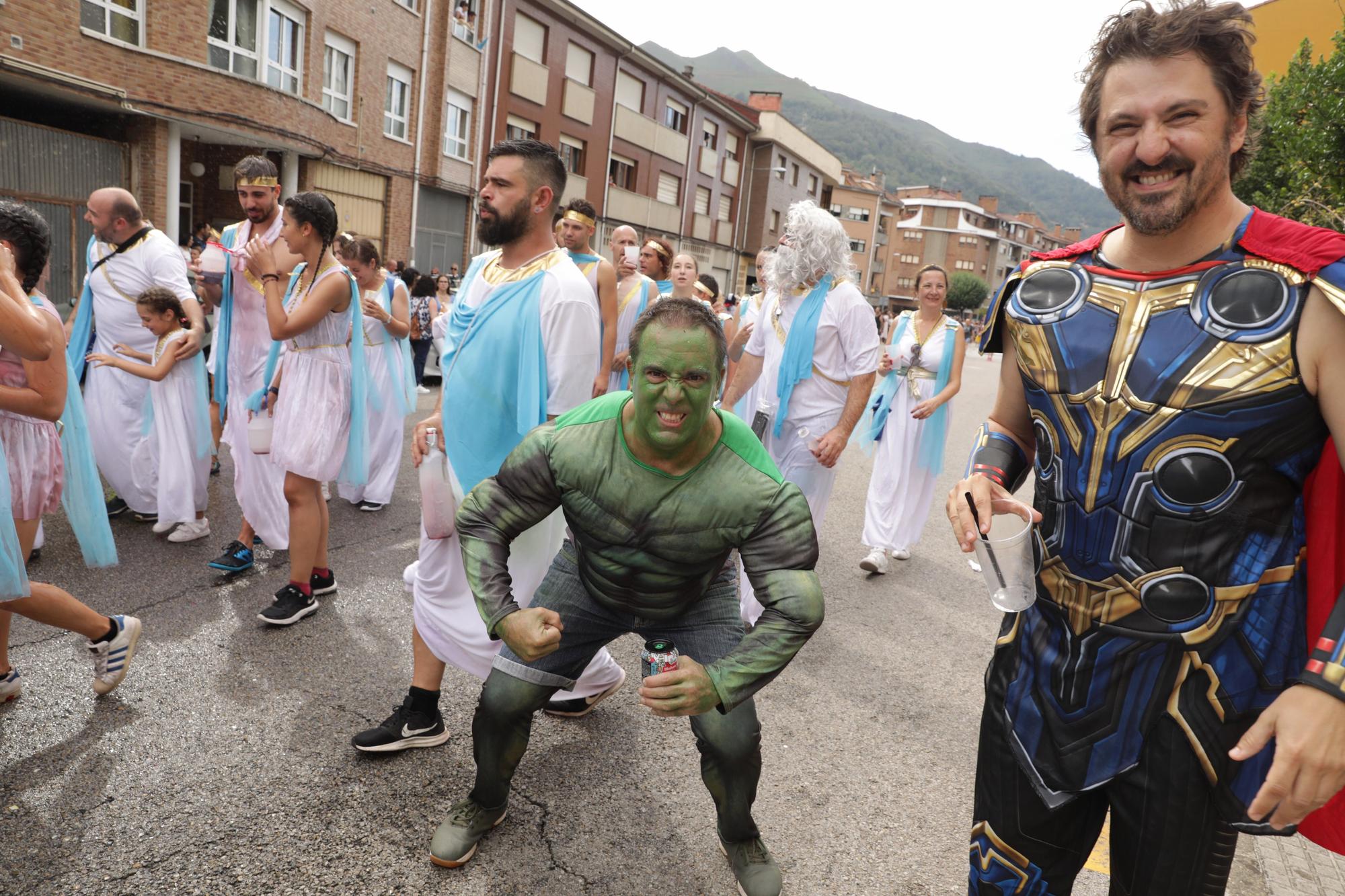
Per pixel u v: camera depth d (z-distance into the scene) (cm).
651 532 208
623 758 317
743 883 242
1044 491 160
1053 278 160
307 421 395
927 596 548
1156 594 146
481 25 2300
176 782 277
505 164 284
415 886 240
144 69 1398
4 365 303
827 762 329
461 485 292
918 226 9650
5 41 1198
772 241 4219
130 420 507
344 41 1875
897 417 592
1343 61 1155
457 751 309
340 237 600
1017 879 169
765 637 193
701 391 187
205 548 498
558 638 199
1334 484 140
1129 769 151
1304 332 133
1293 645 142
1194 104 137
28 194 1329
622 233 595
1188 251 146
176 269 508
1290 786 124
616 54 2870
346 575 474
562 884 246
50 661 349
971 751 349
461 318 298
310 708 330
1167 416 142
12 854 238
